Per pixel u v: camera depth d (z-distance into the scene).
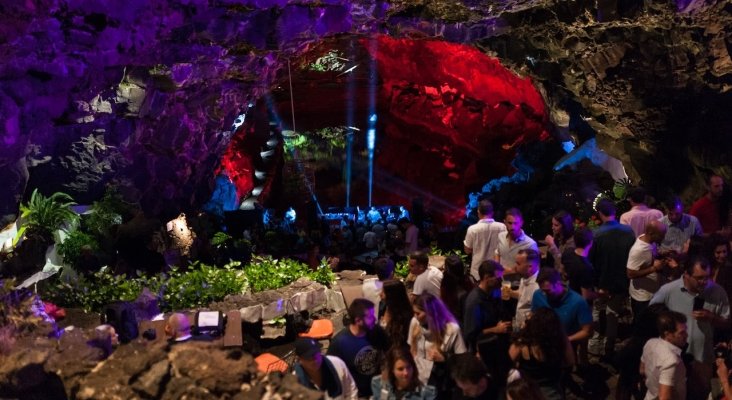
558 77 14.15
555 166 21.61
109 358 4.90
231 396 4.60
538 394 4.96
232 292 9.88
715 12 10.98
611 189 18.03
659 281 7.74
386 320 6.44
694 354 6.59
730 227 8.30
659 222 7.54
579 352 8.05
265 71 15.36
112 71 11.14
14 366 5.13
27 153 10.09
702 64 11.84
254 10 10.56
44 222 10.61
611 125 14.27
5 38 7.84
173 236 14.12
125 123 12.29
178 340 7.18
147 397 4.62
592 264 8.17
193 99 14.55
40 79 9.32
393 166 37.47
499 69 26.38
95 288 9.73
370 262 17.64
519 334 6.01
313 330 8.91
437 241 18.58
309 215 26.86
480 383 5.21
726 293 6.85
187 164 15.94
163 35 10.49
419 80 30.67
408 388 5.36
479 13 11.97
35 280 9.95
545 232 17.45
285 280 10.39
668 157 13.49
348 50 28.86
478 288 6.66
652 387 6.01
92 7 9.03
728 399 6.28
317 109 35.56
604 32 12.48
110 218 11.88
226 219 23.25
